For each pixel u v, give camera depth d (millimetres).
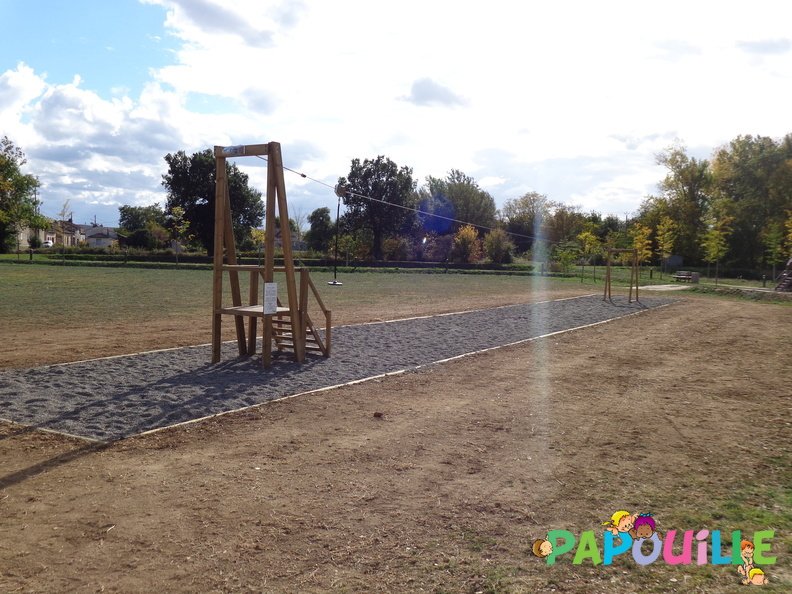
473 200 82812
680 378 11156
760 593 4027
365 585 4047
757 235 63719
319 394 9305
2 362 11164
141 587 4012
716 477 6145
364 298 28062
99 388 9172
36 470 6035
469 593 3977
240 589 3992
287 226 11492
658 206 68938
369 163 71000
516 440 7238
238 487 5672
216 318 11570
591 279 50312
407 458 6539
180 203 77938
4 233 75688
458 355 12953
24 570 4207
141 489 5602
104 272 43844
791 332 18344
